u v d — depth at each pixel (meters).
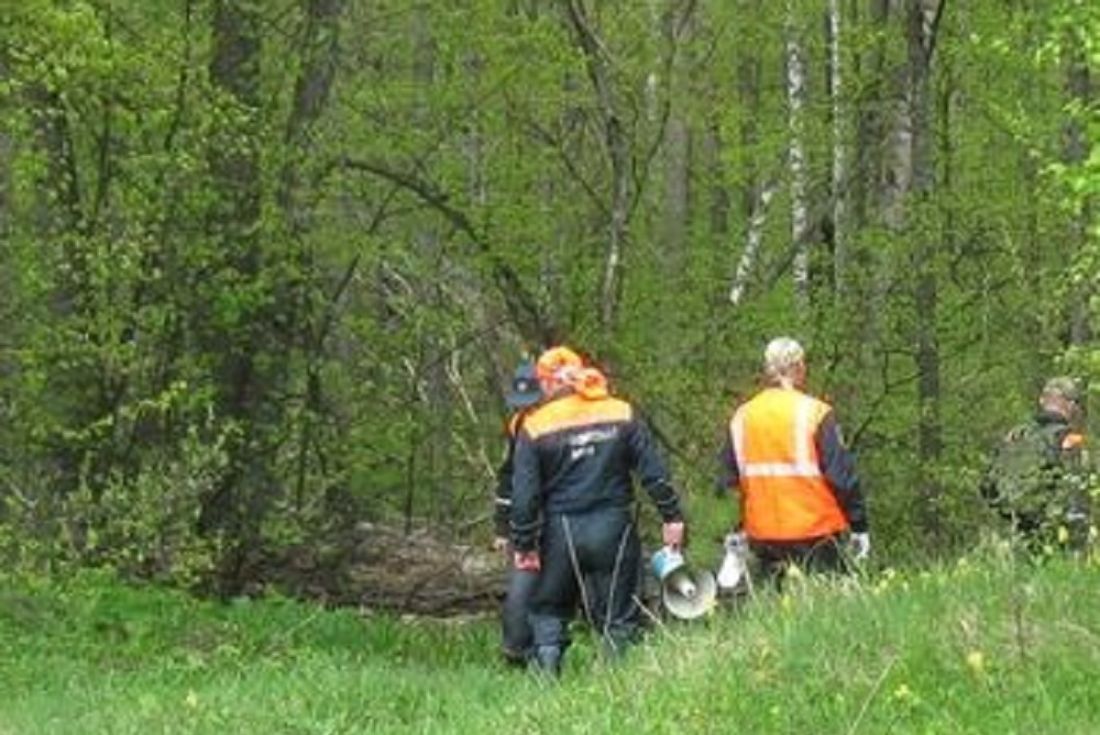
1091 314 14.34
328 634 15.34
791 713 6.79
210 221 16.94
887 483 19.08
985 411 19.45
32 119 15.58
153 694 10.58
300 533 17.67
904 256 19.64
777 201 24.00
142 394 16.78
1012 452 11.80
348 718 9.41
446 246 19.70
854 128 20.81
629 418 10.68
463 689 10.23
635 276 20.17
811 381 19.36
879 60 20.94
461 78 19.09
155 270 16.45
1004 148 20.50
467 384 21.03
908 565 11.38
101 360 16.16
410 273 19.53
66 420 16.50
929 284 19.59
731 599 10.00
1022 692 6.68
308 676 10.90
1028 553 9.33
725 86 23.09
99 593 14.37
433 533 20.97
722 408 18.53
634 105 19.41
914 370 19.52
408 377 19.64
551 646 10.67
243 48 17.53
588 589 10.65
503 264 19.14
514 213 19.11
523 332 19.25
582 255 19.33
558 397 10.77
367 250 18.66
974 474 17.97
